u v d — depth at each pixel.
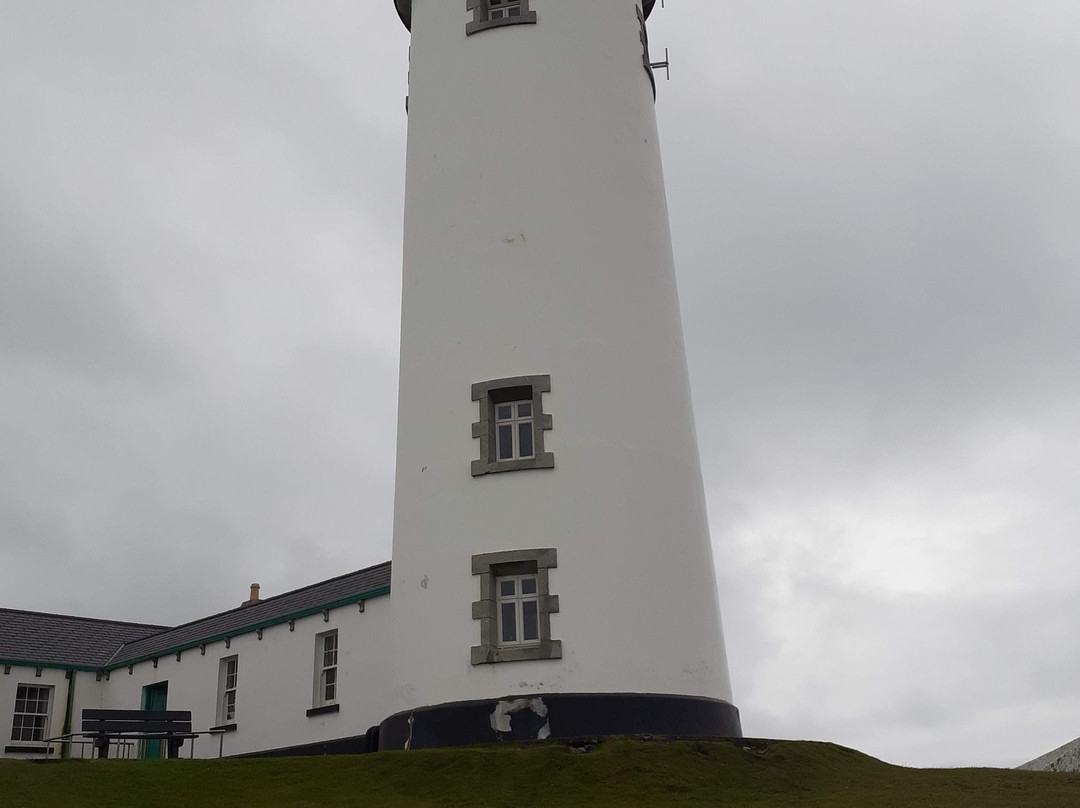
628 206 20.86
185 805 14.43
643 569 18.20
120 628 34.09
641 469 18.91
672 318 21.03
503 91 21.19
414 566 18.83
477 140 21.00
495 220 20.31
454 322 19.89
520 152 20.67
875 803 14.52
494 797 14.90
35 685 30.39
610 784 15.21
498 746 16.55
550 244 19.98
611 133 21.22
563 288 19.69
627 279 20.22
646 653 17.70
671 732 17.31
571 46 21.50
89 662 31.59
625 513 18.44
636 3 23.44
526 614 18.09
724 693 18.70
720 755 16.19
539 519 18.09
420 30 22.84
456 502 18.64
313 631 24.62
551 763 15.71
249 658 26.23
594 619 17.61
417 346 20.28
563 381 19.00
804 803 14.69
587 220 20.27
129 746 29.02
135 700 30.19
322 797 14.89
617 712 17.09
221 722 26.72
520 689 17.27
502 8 22.27
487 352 19.42
